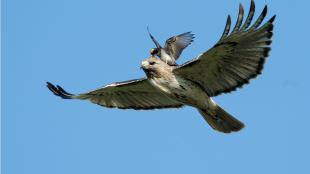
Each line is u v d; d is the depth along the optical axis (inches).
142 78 666.8
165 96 682.2
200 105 641.6
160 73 636.1
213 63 606.5
